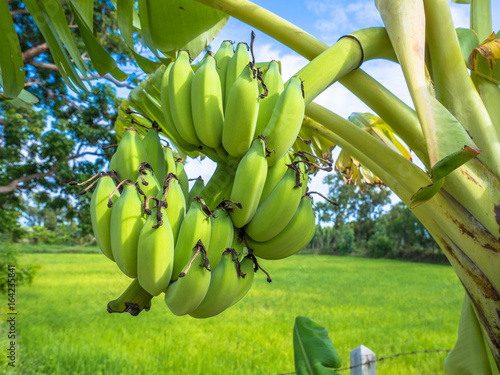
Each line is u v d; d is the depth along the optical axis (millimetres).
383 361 5523
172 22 1546
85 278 16250
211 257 1078
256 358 5699
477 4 1757
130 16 1587
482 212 1211
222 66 1268
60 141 11297
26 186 12219
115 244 1039
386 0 1255
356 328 8242
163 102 1269
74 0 1466
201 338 7035
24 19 10281
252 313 9688
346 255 35812
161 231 985
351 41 1271
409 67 1144
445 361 1635
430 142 1015
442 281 17625
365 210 38312
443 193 1258
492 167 1249
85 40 1587
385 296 13078
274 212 1116
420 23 1209
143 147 1219
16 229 12945
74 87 1721
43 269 19906
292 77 1120
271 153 1113
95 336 7027
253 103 1049
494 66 1450
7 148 11766
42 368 5055
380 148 1301
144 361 5574
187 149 1329
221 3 1327
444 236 1361
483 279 1256
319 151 1979
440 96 1373
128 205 1042
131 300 1100
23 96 2066
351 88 1359
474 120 1300
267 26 1335
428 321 8977
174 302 1019
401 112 1295
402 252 33125
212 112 1110
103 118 12734
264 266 23219
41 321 8102
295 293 13445
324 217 33281
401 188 1441
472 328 1562
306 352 1920
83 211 12359
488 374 1488
